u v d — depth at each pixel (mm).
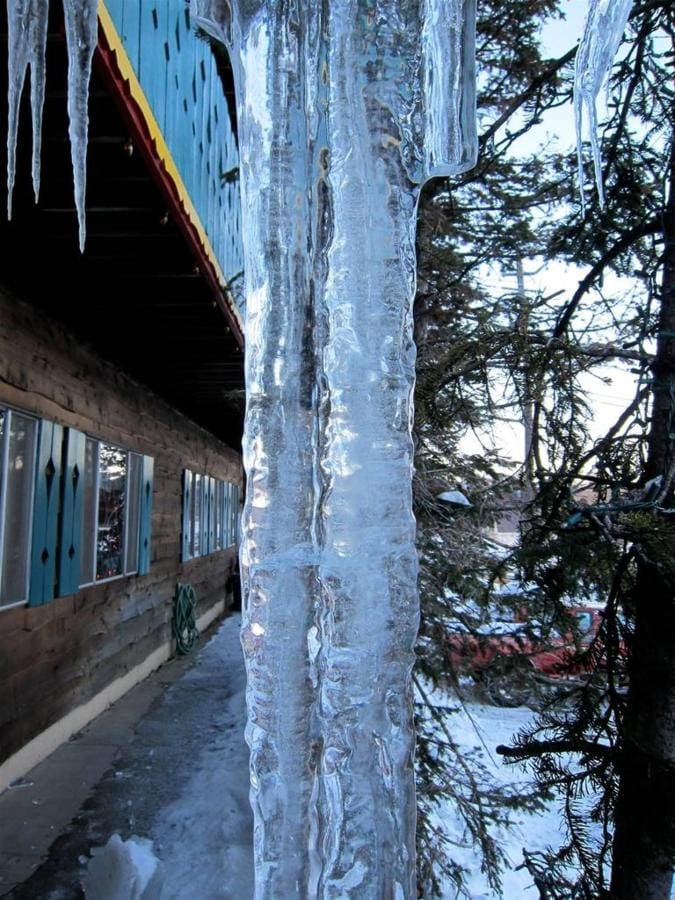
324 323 1083
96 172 2562
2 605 3803
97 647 5480
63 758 4504
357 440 1038
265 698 1032
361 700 994
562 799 2170
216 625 10133
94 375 5254
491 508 3320
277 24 1118
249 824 3500
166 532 7746
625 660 2141
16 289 3859
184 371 6184
